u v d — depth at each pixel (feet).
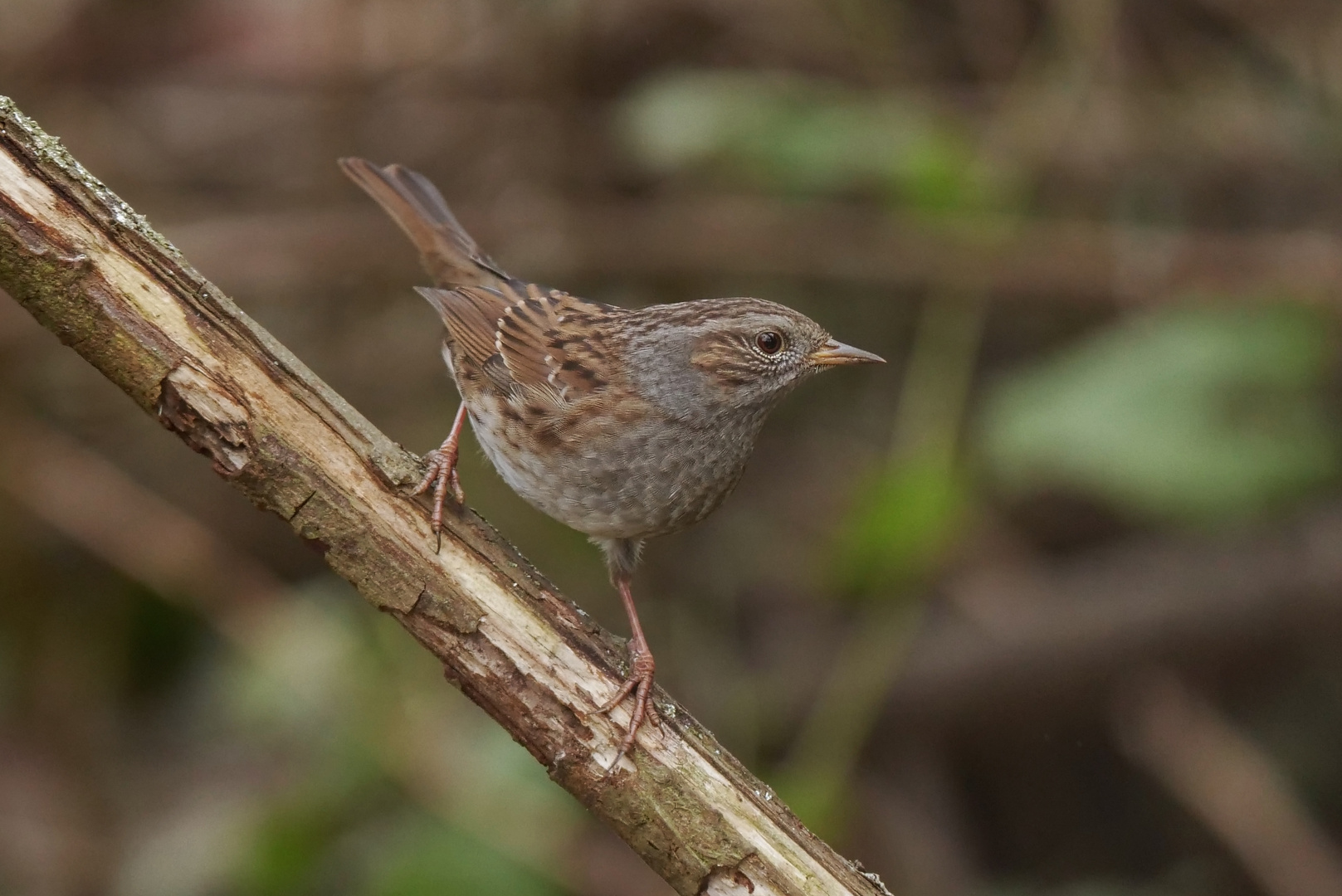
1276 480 33.32
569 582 40.75
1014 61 40.70
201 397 20.12
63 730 38.29
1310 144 40.50
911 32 41.60
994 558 39.99
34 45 41.45
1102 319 40.93
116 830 37.63
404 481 20.85
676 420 26.04
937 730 39.01
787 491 41.93
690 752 20.95
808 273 39.75
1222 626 37.42
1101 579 38.70
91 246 19.86
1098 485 35.53
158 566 37.14
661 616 40.52
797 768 34.24
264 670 35.88
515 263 40.81
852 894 20.72
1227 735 38.04
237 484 20.43
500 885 32.35
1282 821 36.83
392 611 20.81
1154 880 40.40
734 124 36.81
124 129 42.63
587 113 41.63
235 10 43.19
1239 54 41.37
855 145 36.83
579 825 34.12
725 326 26.45
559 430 25.84
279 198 42.52
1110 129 40.09
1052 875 40.57
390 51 41.70
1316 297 36.52
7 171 19.58
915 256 38.70
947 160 36.50
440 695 35.40
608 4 41.04
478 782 33.47
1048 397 34.40
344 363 41.96
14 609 38.24
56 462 37.76
